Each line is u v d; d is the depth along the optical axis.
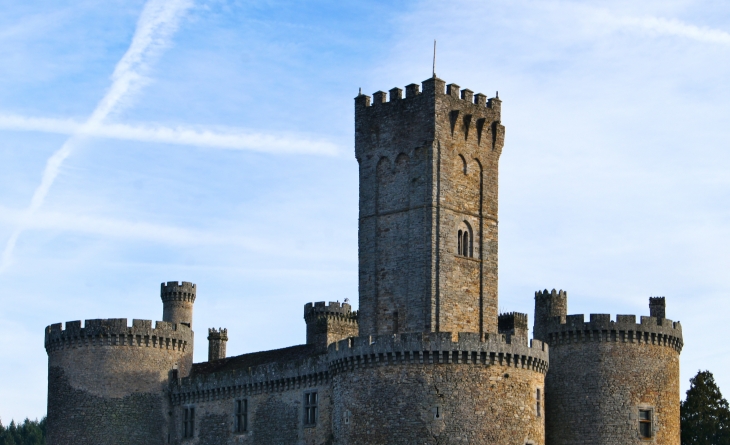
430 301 90.62
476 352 86.25
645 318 100.62
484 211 95.69
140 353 113.06
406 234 93.25
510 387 87.31
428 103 93.56
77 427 110.81
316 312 121.50
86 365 112.00
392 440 85.94
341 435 89.81
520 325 109.31
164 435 112.75
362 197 97.00
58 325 114.00
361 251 96.06
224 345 126.12
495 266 95.69
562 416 100.50
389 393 86.81
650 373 99.88
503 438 86.06
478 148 96.25
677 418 101.25
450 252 92.44
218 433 108.69
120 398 111.31
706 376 120.94
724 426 118.25
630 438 98.25
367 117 97.88
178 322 126.88
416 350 86.19
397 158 95.12
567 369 101.06
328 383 98.81
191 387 112.06
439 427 84.94
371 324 94.12
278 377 103.88
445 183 93.06
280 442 102.56
